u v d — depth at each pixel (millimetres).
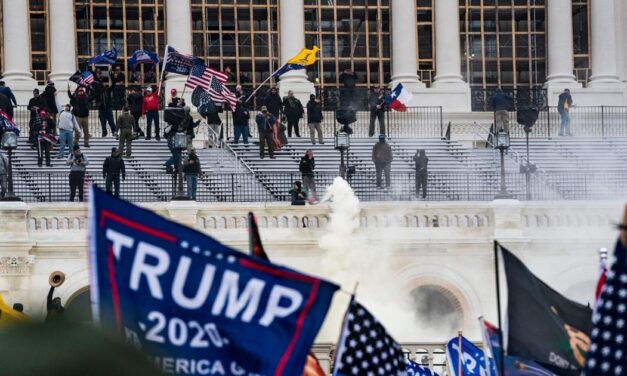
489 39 109375
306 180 75938
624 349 18594
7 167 73750
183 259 17953
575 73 107875
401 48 104312
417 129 96938
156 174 78562
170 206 71312
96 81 86125
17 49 99750
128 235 17859
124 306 17844
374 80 107562
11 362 12797
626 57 106562
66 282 70062
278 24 105000
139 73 102438
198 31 106812
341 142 76250
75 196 75312
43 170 79500
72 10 101875
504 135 74312
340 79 102625
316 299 18078
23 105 94625
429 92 102625
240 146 85750
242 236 71500
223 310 18016
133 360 13016
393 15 104938
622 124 99125
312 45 107500
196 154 81562
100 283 17781
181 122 76375
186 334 17984
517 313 23891
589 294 74188
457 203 73438
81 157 73000
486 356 26672
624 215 18234
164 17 104312
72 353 12891
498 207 73375
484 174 82000
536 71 108688
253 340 18078
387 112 96188
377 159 78062
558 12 105312
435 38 104688
